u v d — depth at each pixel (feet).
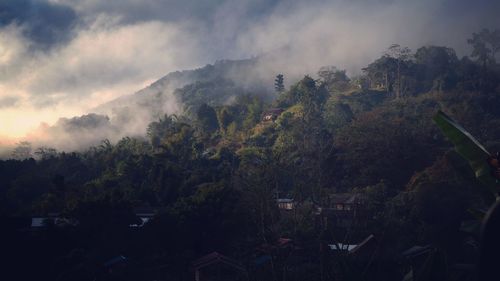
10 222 138.82
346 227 110.93
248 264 92.58
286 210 126.62
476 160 19.67
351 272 43.37
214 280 116.06
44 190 295.28
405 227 115.55
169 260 136.05
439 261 23.00
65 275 115.96
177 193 216.54
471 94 385.29
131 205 146.82
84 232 137.69
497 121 298.35
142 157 275.18
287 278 80.23
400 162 246.68
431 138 277.64
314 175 99.04
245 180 100.68
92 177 339.16
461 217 123.44
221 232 141.08
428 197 128.16
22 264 124.98
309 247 92.63
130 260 130.93
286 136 331.16
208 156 341.00
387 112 364.79
